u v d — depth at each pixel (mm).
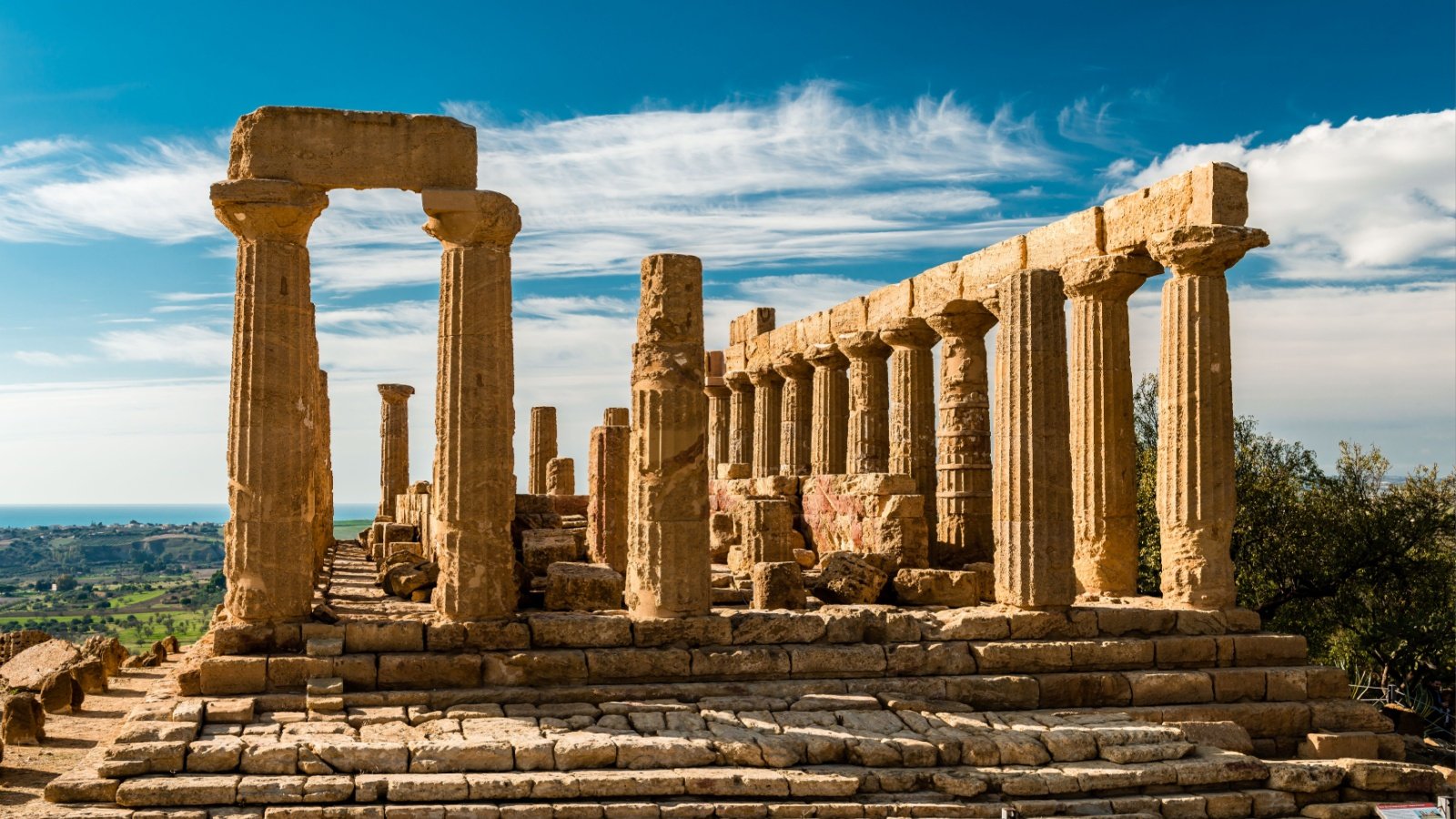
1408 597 31859
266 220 16750
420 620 16828
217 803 13250
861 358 30250
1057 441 18531
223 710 14984
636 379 17906
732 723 15547
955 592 20578
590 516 23891
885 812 14086
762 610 18938
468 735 14758
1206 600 19234
